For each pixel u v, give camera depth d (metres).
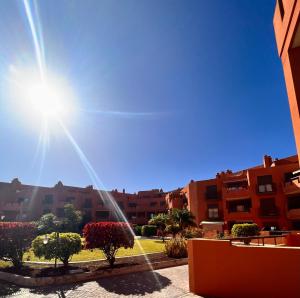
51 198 47.16
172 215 31.61
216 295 7.02
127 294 7.57
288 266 5.93
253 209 32.12
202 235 23.91
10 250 11.11
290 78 7.73
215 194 38.56
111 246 11.58
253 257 6.50
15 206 42.72
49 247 10.35
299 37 7.39
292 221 29.02
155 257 13.84
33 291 8.03
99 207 52.09
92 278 9.54
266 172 32.12
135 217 55.19
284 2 7.82
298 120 7.29
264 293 6.16
